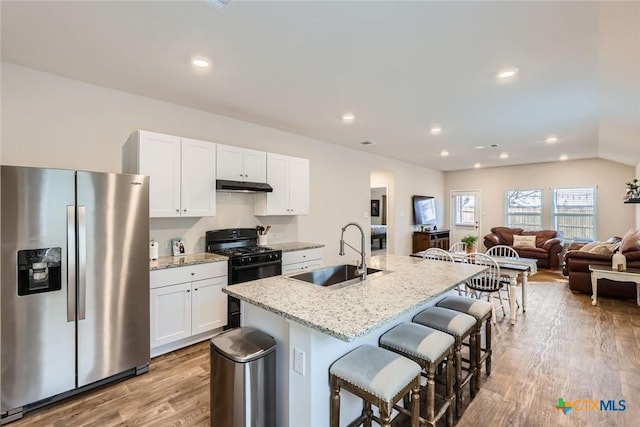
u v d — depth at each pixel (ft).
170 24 6.55
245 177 12.44
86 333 7.53
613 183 22.88
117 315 8.00
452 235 30.48
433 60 8.07
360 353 5.58
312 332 5.15
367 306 5.68
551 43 7.19
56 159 9.11
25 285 6.75
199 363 9.15
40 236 6.87
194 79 9.29
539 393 7.72
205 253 11.85
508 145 18.42
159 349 9.59
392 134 15.79
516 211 27.14
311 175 16.74
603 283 15.69
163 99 10.88
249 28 6.68
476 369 7.70
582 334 11.24
